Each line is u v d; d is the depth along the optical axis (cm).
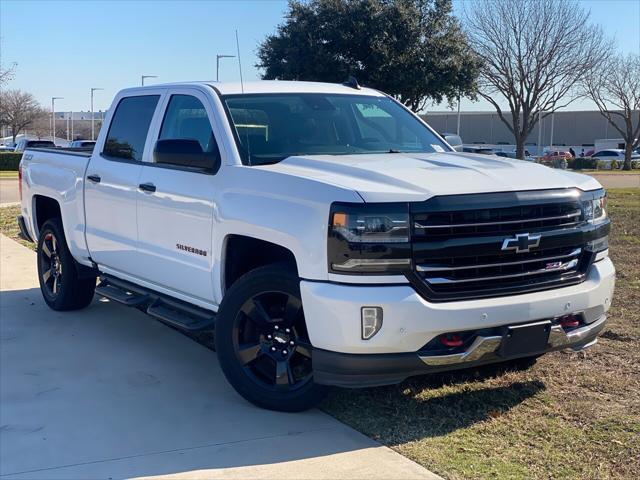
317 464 402
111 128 650
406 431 445
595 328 472
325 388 456
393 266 407
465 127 9219
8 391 518
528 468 396
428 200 412
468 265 421
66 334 663
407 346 409
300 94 580
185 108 564
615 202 1803
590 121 8888
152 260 569
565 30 3981
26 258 1045
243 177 479
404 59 2791
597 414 466
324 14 2783
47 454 418
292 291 443
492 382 523
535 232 436
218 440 434
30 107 8631
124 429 452
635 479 383
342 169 458
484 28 3994
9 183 2909
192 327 516
